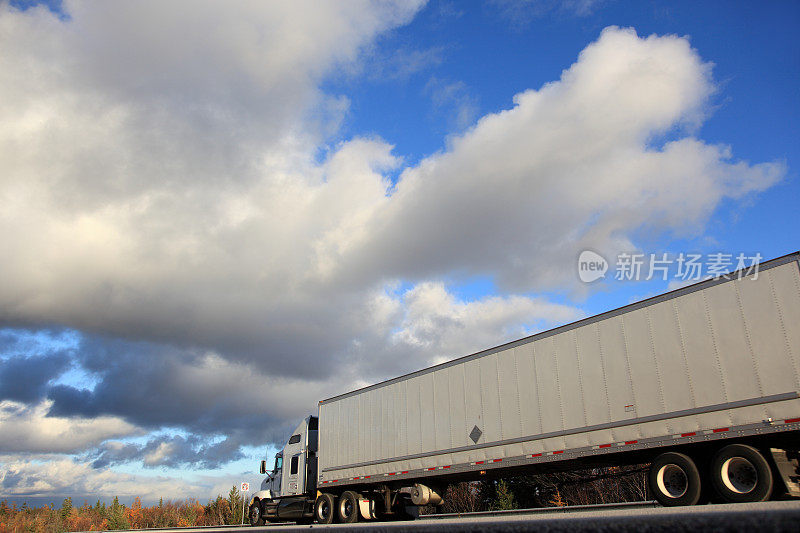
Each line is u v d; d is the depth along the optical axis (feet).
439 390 52.80
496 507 102.73
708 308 35.42
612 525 4.49
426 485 54.39
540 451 42.91
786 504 23.77
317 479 65.77
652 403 36.91
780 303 32.42
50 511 276.00
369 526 7.32
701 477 34.30
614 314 40.32
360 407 61.87
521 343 46.34
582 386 41.19
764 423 31.73
